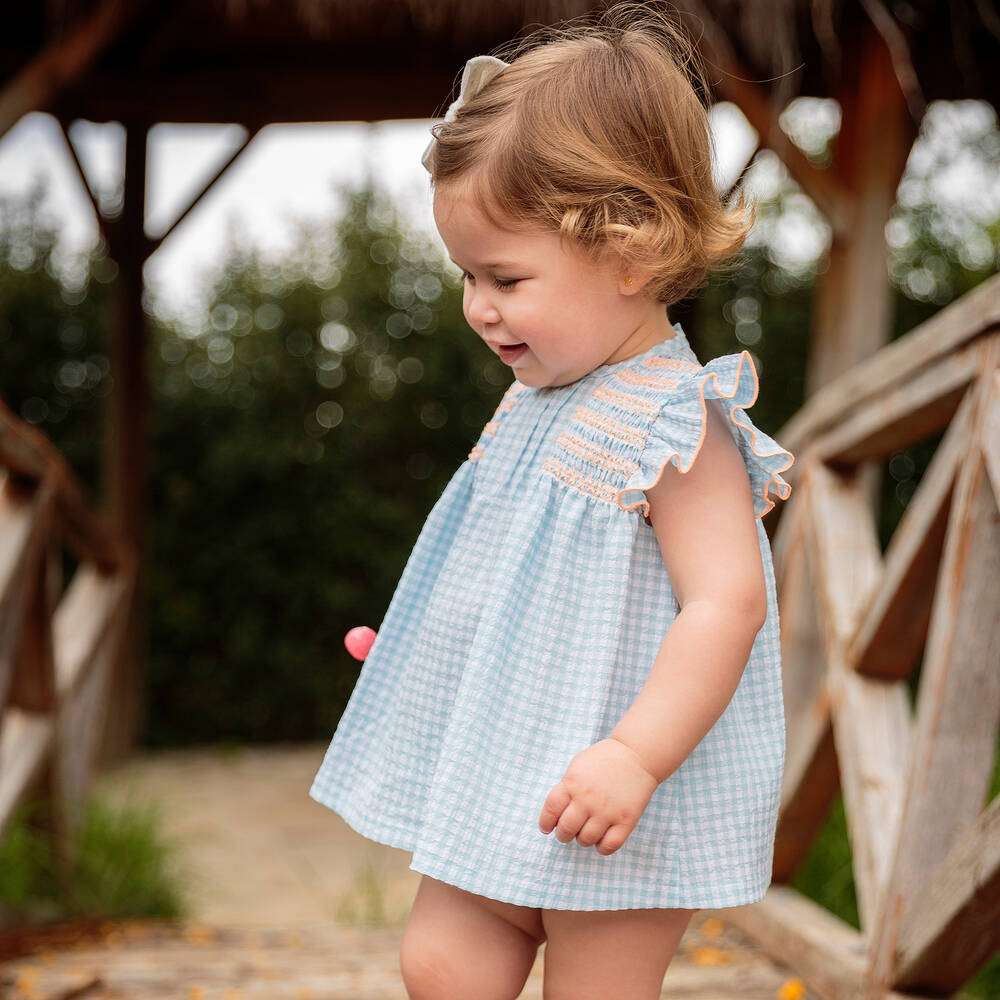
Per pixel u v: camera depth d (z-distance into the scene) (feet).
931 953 5.35
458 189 3.91
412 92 18.04
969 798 5.45
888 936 5.69
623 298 4.00
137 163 19.74
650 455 3.82
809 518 7.92
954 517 5.52
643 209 3.91
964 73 14.56
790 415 22.26
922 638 6.68
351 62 18.15
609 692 3.85
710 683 3.59
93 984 7.23
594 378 4.17
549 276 3.87
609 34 4.39
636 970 3.90
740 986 6.81
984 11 13.29
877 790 6.43
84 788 11.34
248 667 22.72
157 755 21.79
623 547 3.88
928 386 6.16
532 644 3.93
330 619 22.89
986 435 5.33
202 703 22.58
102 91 18.40
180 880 11.72
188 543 22.38
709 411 4.01
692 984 6.84
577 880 3.73
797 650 8.54
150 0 15.93
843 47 14.39
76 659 11.18
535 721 3.87
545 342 3.96
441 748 4.11
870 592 6.95
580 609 3.92
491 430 4.55
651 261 3.90
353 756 4.53
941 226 22.07
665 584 3.93
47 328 21.85
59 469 9.31
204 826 16.07
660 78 4.04
